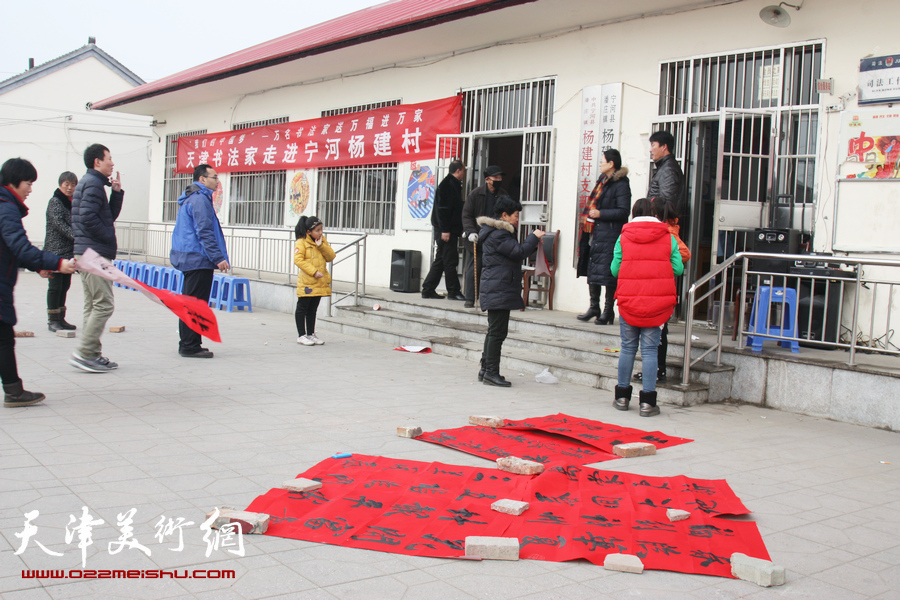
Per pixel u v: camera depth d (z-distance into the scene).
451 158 10.40
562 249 9.02
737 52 7.43
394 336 8.71
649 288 5.50
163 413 5.13
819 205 6.85
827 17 6.79
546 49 9.25
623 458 4.52
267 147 14.16
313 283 8.42
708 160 7.97
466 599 2.64
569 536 3.21
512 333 8.12
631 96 8.34
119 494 3.52
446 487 3.79
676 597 2.73
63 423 4.74
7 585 2.59
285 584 2.69
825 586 2.88
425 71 11.01
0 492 3.47
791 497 3.93
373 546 3.05
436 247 9.87
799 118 7.05
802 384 5.90
